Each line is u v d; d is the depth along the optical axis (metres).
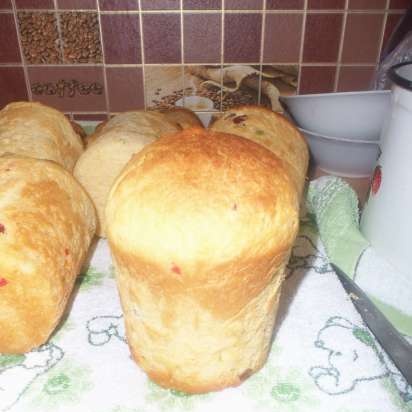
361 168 0.93
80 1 0.99
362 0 1.00
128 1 0.99
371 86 1.08
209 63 1.07
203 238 0.42
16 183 0.55
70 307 0.61
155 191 0.44
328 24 1.02
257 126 0.74
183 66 1.07
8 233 0.50
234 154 0.46
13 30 1.02
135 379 0.51
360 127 0.89
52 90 1.09
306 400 0.49
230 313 0.46
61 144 0.75
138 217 0.44
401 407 0.48
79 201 0.63
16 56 1.04
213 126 0.77
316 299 0.62
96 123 1.04
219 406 0.49
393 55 1.00
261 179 0.45
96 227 0.70
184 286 0.44
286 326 0.58
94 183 0.70
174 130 0.80
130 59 1.06
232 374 0.50
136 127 0.75
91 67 1.06
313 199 0.83
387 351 0.56
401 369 0.54
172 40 1.04
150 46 1.04
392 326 0.60
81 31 1.02
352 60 1.06
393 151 0.67
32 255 0.51
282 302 0.62
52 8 1.00
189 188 0.43
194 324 0.46
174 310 0.46
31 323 0.53
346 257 0.70
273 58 1.06
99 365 0.53
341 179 0.86
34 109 0.76
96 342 0.56
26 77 1.07
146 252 0.43
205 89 1.10
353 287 0.66
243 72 1.08
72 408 0.48
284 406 0.49
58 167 0.62
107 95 1.10
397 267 0.69
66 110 1.12
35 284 0.51
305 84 1.09
